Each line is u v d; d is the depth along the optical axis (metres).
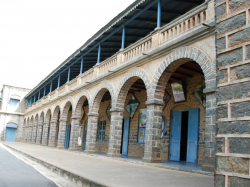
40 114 28.92
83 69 23.41
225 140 3.51
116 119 12.98
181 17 9.65
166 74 10.12
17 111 42.72
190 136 11.78
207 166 7.28
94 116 15.69
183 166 9.14
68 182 6.43
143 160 10.07
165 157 12.95
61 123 20.86
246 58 3.46
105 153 17.33
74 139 18.09
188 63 10.73
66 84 21.14
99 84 15.31
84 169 7.64
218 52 3.84
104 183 5.30
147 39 11.34
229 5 3.80
